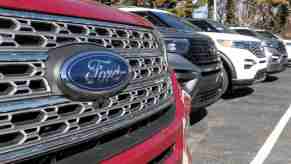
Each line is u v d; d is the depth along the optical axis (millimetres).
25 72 1395
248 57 7598
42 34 1474
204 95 5211
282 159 4484
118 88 1745
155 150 2000
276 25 40406
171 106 2426
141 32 2109
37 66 1419
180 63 4738
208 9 27250
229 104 7621
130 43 1959
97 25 1752
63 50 1521
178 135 2395
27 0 1491
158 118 2197
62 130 1482
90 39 1687
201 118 6336
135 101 1904
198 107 5012
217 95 5723
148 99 2049
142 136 1943
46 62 1451
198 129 5629
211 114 6668
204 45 5438
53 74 1455
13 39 1375
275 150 4793
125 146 1787
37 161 1405
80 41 1626
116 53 1775
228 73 7551
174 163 2268
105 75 1651
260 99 8258
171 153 2285
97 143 1667
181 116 2523
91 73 1580
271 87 10242
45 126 1421
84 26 1682
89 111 1591
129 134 1882
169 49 4848
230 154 4586
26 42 1426
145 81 2023
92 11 1800
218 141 5062
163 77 2285
